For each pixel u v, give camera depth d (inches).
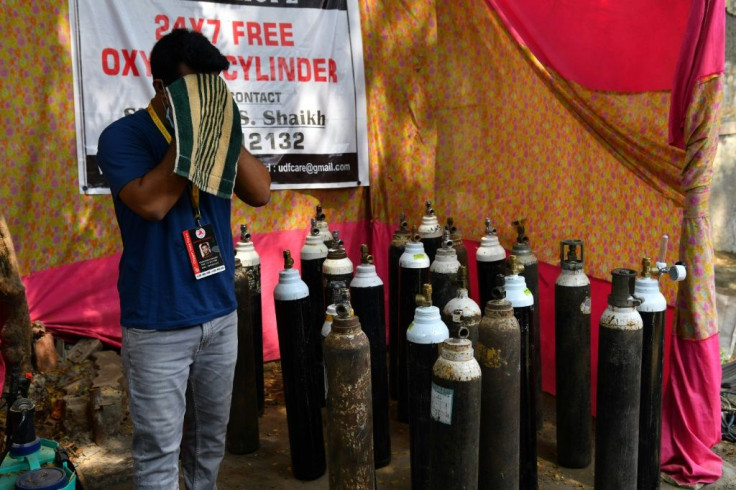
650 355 106.0
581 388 119.5
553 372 151.3
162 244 78.2
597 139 132.3
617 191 130.0
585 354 119.1
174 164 73.7
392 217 189.0
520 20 150.5
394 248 149.3
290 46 172.2
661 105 118.5
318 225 154.1
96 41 150.8
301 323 116.4
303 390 116.9
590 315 125.3
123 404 135.8
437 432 86.4
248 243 141.0
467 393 83.4
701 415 114.7
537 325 132.2
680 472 114.9
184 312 79.3
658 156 119.4
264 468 124.3
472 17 165.0
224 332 85.4
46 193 148.0
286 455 129.7
